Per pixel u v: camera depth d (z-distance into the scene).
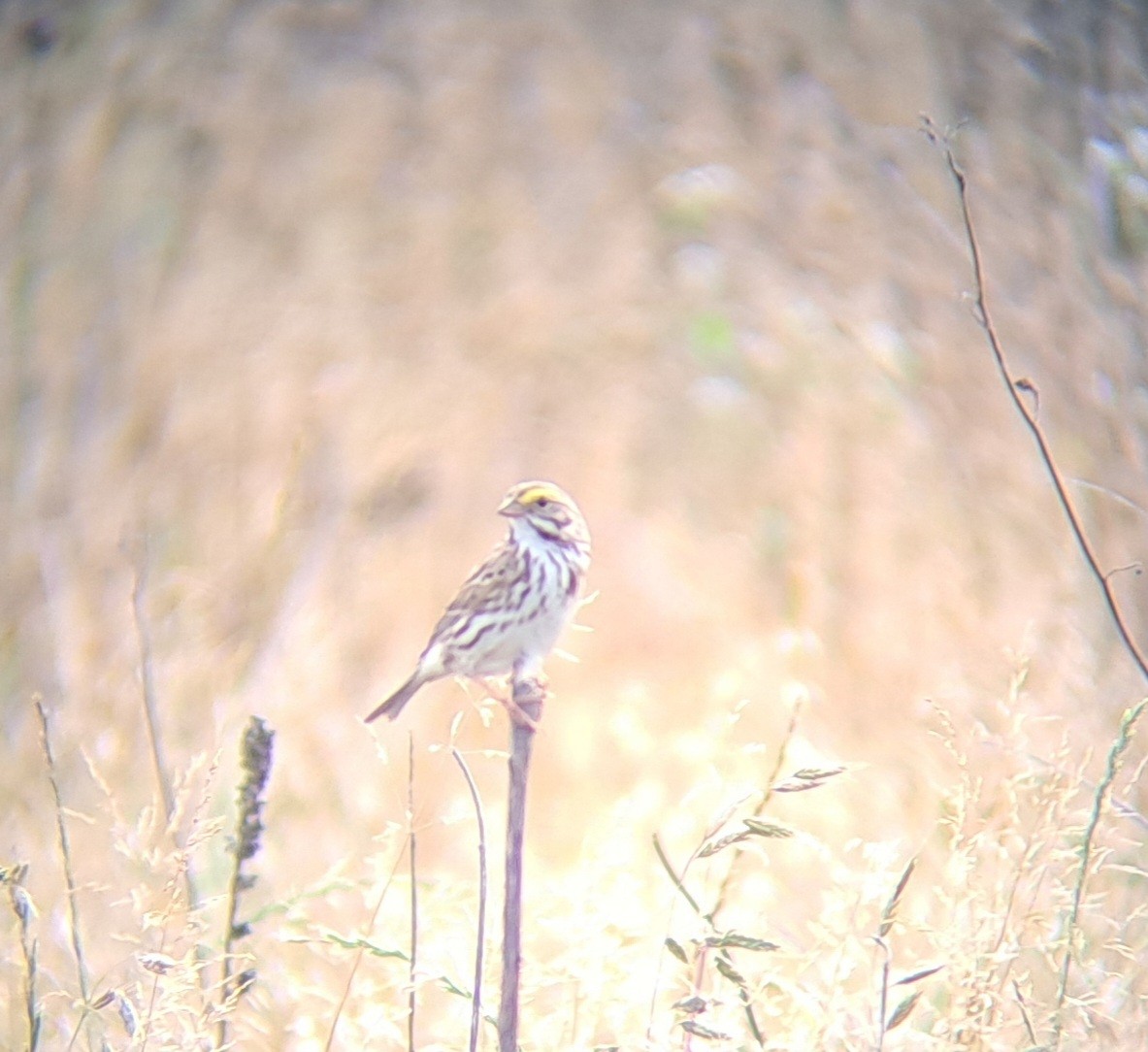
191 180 17.69
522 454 14.74
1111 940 6.41
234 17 19.23
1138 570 7.50
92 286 16.31
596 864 6.46
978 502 12.48
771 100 17.23
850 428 13.70
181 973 5.84
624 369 15.39
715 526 13.29
